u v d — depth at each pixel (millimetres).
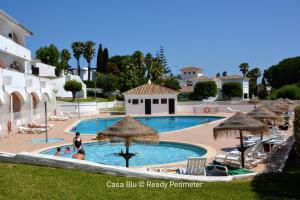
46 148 20797
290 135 24172
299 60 89625
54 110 42844
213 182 10055
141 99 47594
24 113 30734
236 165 14688
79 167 10641
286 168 14008
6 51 32469
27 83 32156
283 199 8453
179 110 51500
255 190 9203
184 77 107562
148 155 20781
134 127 14289
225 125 15094
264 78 104062
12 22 35594
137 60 88000
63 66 79438
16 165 10883
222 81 85188
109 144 24281
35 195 8406
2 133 24797
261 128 14844
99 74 84938
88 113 46844
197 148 21125
